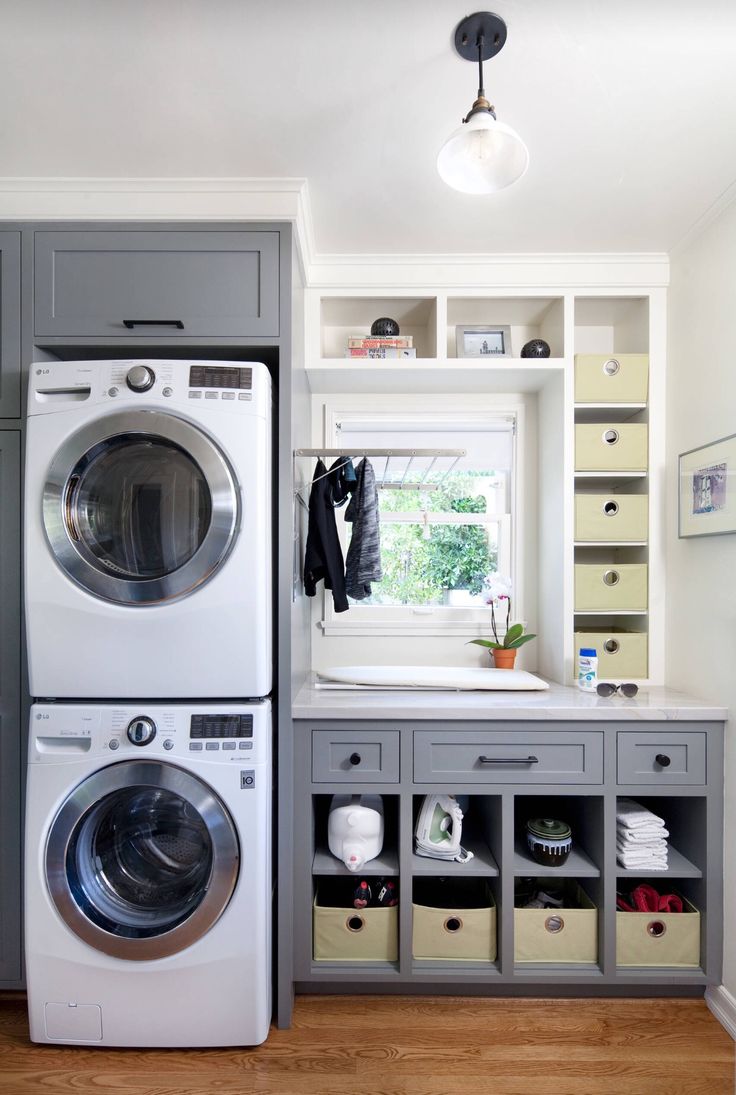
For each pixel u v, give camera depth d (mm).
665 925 1741
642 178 1704
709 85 1359
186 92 1394
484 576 2461
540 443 2414
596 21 1193
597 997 1767
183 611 1530
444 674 2086
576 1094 1442
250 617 1539
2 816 1681
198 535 1544
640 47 1252
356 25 1208
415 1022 1660
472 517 2438
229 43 1254
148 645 1535
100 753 1524
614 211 1867
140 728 1508
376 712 1703
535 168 1662
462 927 1757
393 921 1755
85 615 1534
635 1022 1671
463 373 2195
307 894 1709
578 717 1722
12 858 1674
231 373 1553
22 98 1414
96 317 1699
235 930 1518
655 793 1734
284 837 1650
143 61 1304
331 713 1697
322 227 1957
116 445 1554
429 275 2145
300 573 2020
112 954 1513
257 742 1535
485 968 1728
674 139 1546
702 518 1878
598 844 1771
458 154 1187
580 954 1750
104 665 1540
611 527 2150
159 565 1557
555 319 2248
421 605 2453
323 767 1711
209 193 1715
